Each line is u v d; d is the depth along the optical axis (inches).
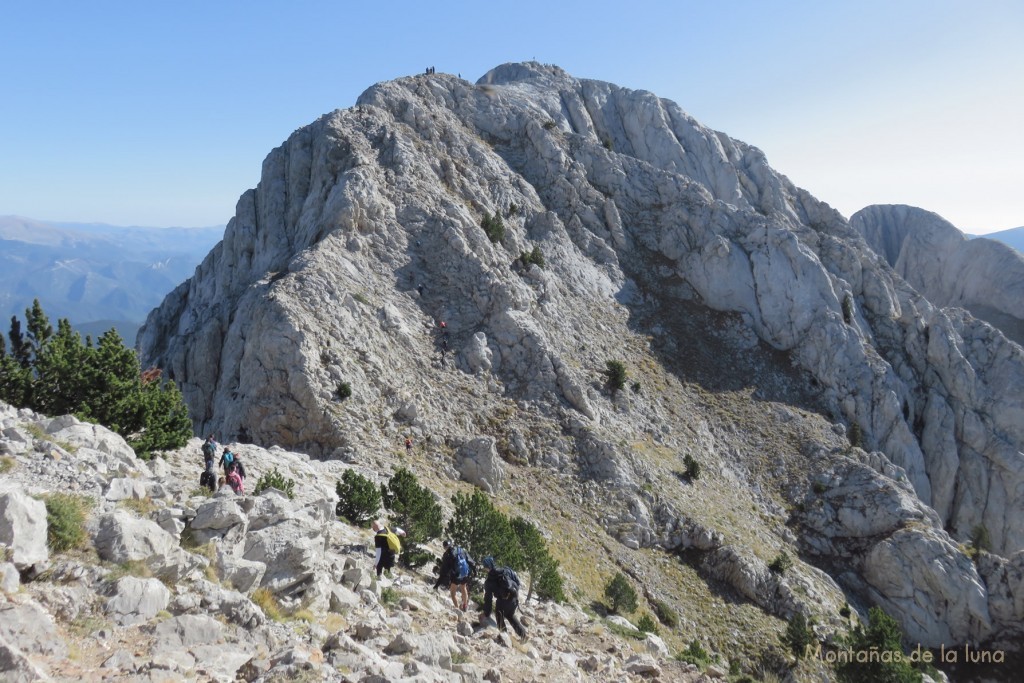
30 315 1011.9
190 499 719.7
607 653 933.8
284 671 440.1
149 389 1070.4
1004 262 6240.2
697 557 2272.4
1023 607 2493.8
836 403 3604.8
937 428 3823.8
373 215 2886.3
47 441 656.4
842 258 4313.5
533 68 5969.5
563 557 1863.9
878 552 2610.7
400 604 799.7
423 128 3769.7
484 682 587.5
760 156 5649.6
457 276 2819.9
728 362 3676.2
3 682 341.1
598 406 2797.7
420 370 2432.3
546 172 4259.4
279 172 3430.1
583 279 3659.0
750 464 3036.4
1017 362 4005.9
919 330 4173.2
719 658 1861.5
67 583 467.2
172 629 472.7
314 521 746.2
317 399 1991.9
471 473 2069.4
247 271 3221.0
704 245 4156.0
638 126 5644.7
